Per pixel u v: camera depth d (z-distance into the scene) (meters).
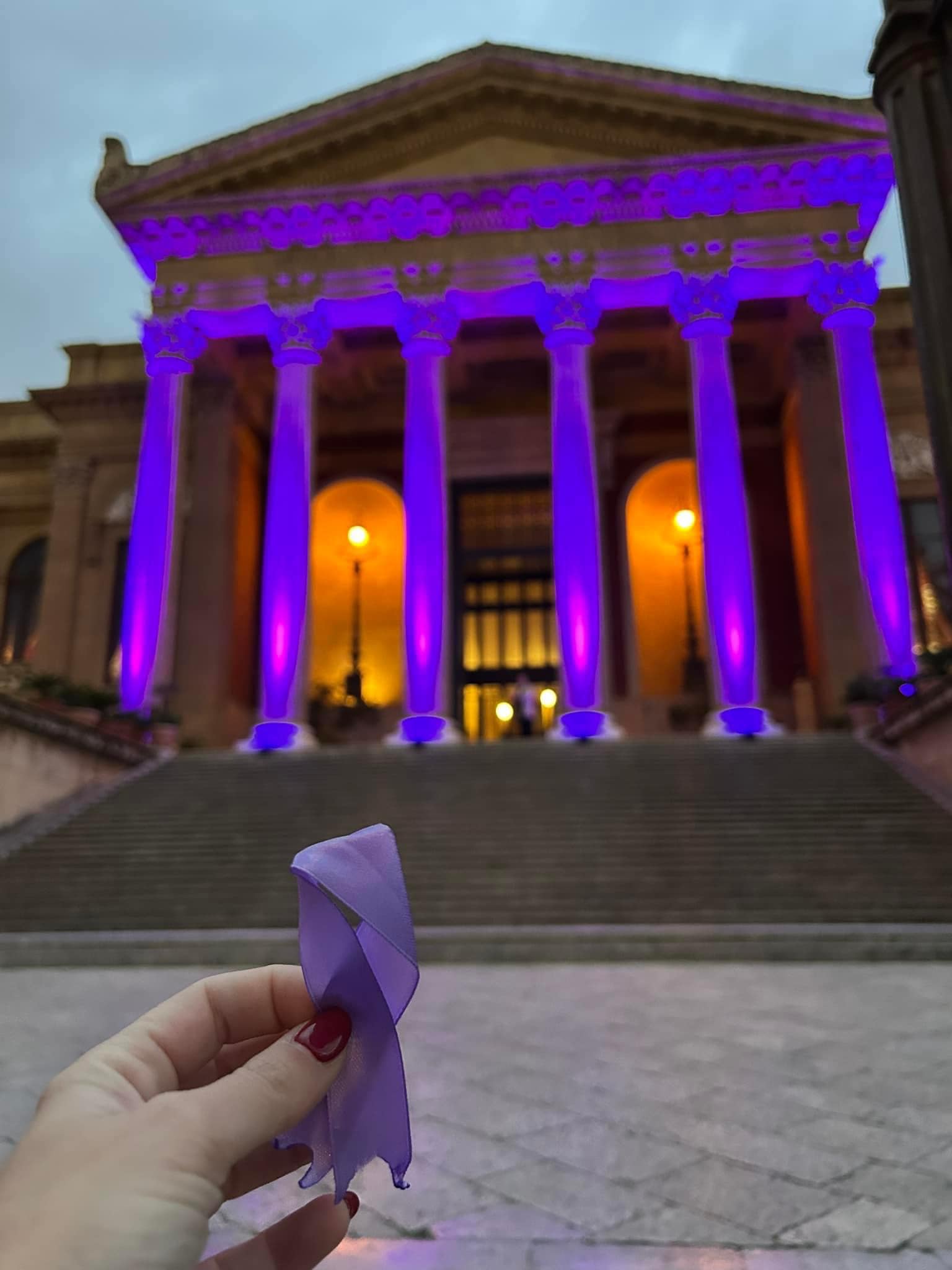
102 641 30.97
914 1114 4.29
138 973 9.88
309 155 26.70
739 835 14.48
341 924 0.80
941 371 3.21
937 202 3.28
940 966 9.63
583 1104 4.56
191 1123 0.77
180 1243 0.71
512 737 30.36
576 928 10.77
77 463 32.47
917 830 14.40
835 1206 3.20
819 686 26.70
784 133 25.20
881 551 22.83
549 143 26.36
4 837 16.11
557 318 24.64
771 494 30.58
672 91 25.41
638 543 32.22
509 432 31.75
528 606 31.30
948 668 18.48
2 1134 4.16
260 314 26.19
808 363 27.91
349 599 33.06
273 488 24.44
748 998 7.64
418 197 25.38
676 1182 3.46
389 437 33.25
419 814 16.27
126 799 18.33
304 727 23.06
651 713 29.94
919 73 3.41
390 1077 0.81
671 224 25.11
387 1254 2.84
